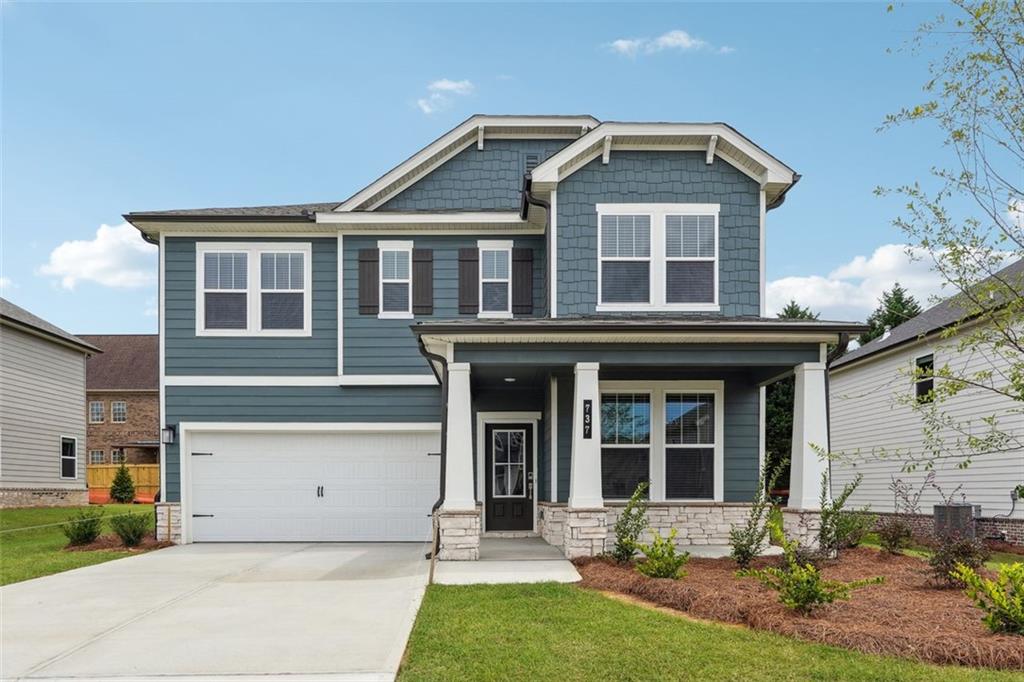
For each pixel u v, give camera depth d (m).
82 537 15.23
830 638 6.64
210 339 15.68
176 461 15.48
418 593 9.04
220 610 8.39
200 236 15.84
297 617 7.95
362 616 7.97
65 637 7.20
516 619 7.56
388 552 13.76
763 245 13.95
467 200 16.97
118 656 6.49
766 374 13.64
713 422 13.93
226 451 15.67
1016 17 8.48
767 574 8.68
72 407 26.83
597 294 13.73
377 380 15.62
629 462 13.81
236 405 15.64
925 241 8.98
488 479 15.78
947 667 6.02
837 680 5.73
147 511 23.89
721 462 13.79
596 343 11.73
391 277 15.89
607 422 13.88
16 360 23.45
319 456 15.75
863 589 9.02
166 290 15.72
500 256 16.03
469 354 11.72
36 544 16.06
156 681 5.84
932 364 19.23
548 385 14.20
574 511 11.41
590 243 13.83
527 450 15.84
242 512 15.58
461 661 6.20
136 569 11.76
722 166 14.09
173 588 9.93
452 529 11.48
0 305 23.48
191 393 15.59
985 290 8.96
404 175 16.66
